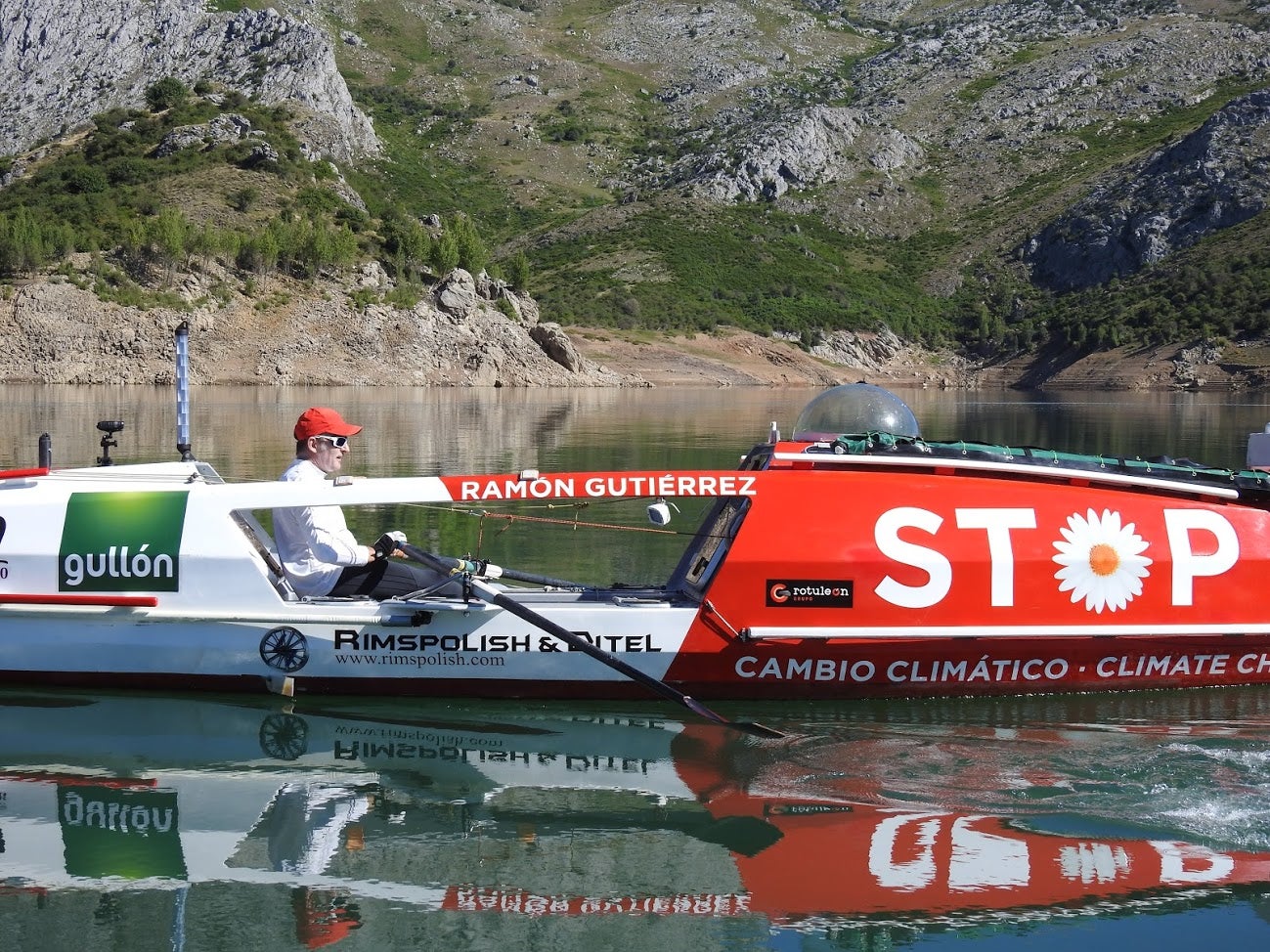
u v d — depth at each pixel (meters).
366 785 5.53
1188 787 5.45
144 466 7.34
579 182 192.88
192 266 75.81
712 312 122.94
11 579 6.73
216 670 6.73
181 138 107.44
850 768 5.70
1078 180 168.50
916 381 119.81
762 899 4.43
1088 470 6.85
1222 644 6.76
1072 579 6.57
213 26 190.00
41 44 199.00
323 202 96.94
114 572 6.71
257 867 4.68
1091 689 6.80
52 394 49.69
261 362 71.81
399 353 75.88
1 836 4.96
